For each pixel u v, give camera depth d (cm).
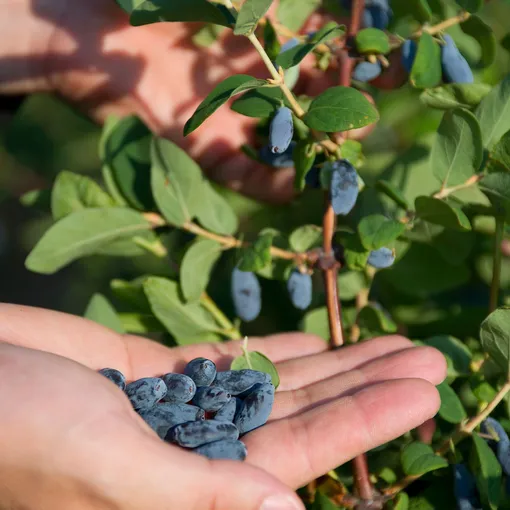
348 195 58
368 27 64
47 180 140
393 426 54
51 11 75
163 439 54
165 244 71
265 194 73
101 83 75
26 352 53
